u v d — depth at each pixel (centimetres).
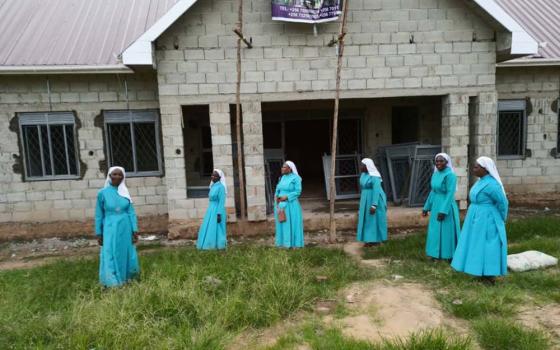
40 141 933
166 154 838
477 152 888
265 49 832
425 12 847
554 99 1048
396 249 692
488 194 488
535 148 1058
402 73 856
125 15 1113
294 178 699
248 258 609
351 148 1174
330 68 845
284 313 446
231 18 820
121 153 961
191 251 702
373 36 845
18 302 489
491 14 813
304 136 1764
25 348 377
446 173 598
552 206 1065
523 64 973
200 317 421
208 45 822
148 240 889
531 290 490
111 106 942
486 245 488
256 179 853
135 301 442
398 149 1009
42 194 944
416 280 544
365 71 851
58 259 732
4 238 934
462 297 472
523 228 767
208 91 830
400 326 414
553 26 1134
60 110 930
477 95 873
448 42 856
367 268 600
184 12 768
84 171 950
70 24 1059
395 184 1021
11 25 1040
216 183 716
